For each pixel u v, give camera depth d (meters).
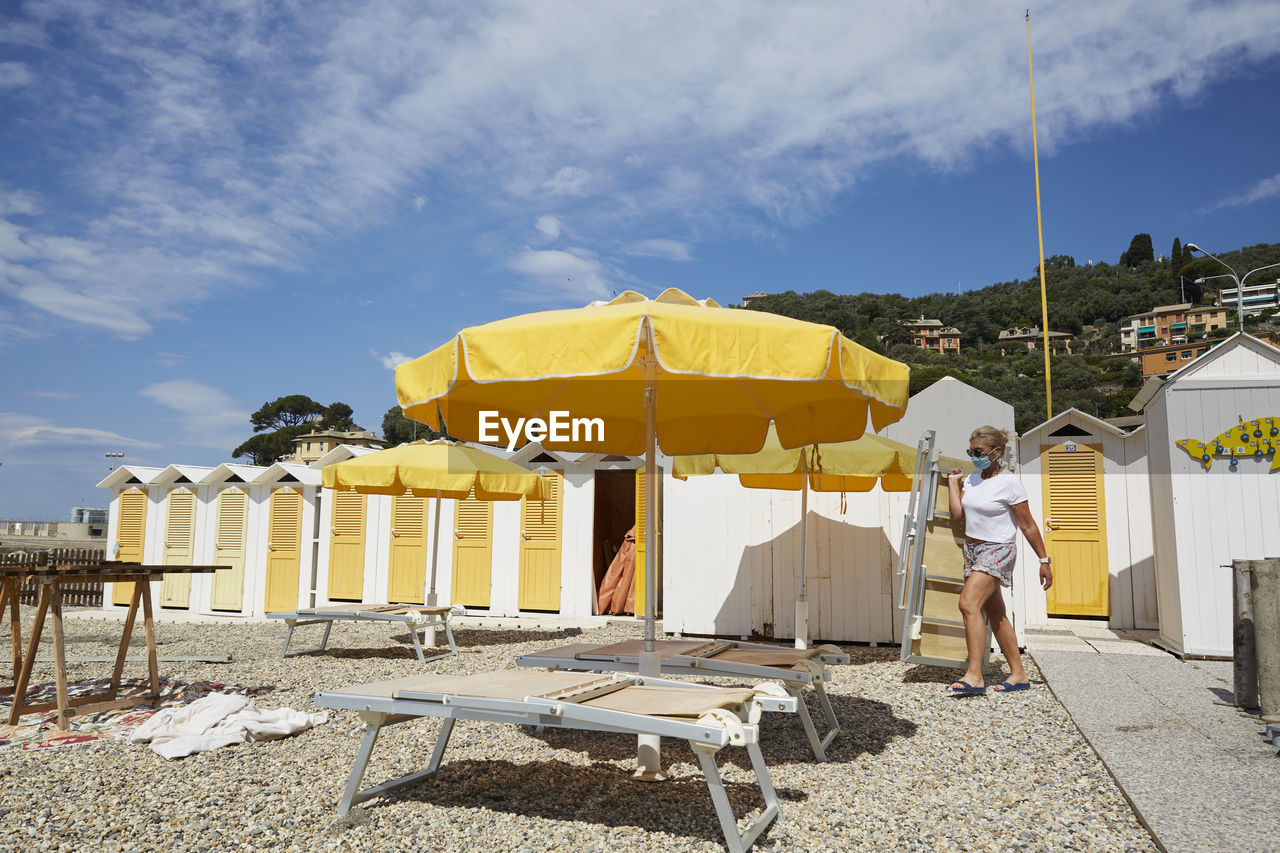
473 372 3.64
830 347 3.63
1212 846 2.94
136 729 5.10
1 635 11.09
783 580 9.89
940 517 7.03
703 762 3.11
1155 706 5.45
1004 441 6.23
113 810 3.72
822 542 9.79
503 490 9.18
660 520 12.79
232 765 4.48
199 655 8.87
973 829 3.38
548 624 11.92
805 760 4.49
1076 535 11.34
